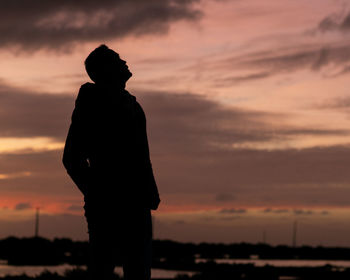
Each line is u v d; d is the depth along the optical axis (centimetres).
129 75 490
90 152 468
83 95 476
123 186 459
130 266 464
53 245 6769
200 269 5259
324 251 14062
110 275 472
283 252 13212
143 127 476
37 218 8394
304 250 13700
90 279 470
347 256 13825
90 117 468
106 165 461
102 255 465
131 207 458
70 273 2269
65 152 470
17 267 5266
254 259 11612
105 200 458
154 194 466
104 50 485
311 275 4288
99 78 480
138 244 461
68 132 474
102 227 460
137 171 463
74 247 6744
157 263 6556
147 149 474
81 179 464
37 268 4931
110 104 469
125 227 458
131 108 473
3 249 6988
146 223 464
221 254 12456
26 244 6862
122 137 464
